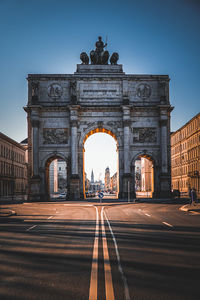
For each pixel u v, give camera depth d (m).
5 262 9.08
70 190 54.78
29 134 57.19
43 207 39.06
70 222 20.17
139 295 6.28
